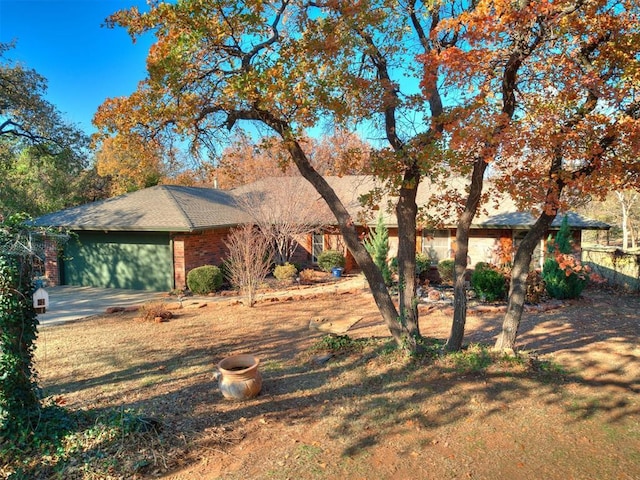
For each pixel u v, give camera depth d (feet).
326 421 17.52
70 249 57.72
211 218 55.11
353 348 26.35
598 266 51.67
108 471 14.20
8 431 15.60
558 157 20.36
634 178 19.89
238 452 15.34
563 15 17.49
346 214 24.76
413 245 24.45
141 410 18.25
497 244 53.01
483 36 17.06
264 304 43.29
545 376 21.89
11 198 73.51
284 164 25.88
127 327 34.94
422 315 37.24
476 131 16.81
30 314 16.53
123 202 58.85
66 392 21.09
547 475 13.82
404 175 23.34
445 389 20.20
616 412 18.04
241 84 18.15
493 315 36.70
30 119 64.95
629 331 30.78
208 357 26.76
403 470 14.11
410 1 22.59
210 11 17.80
